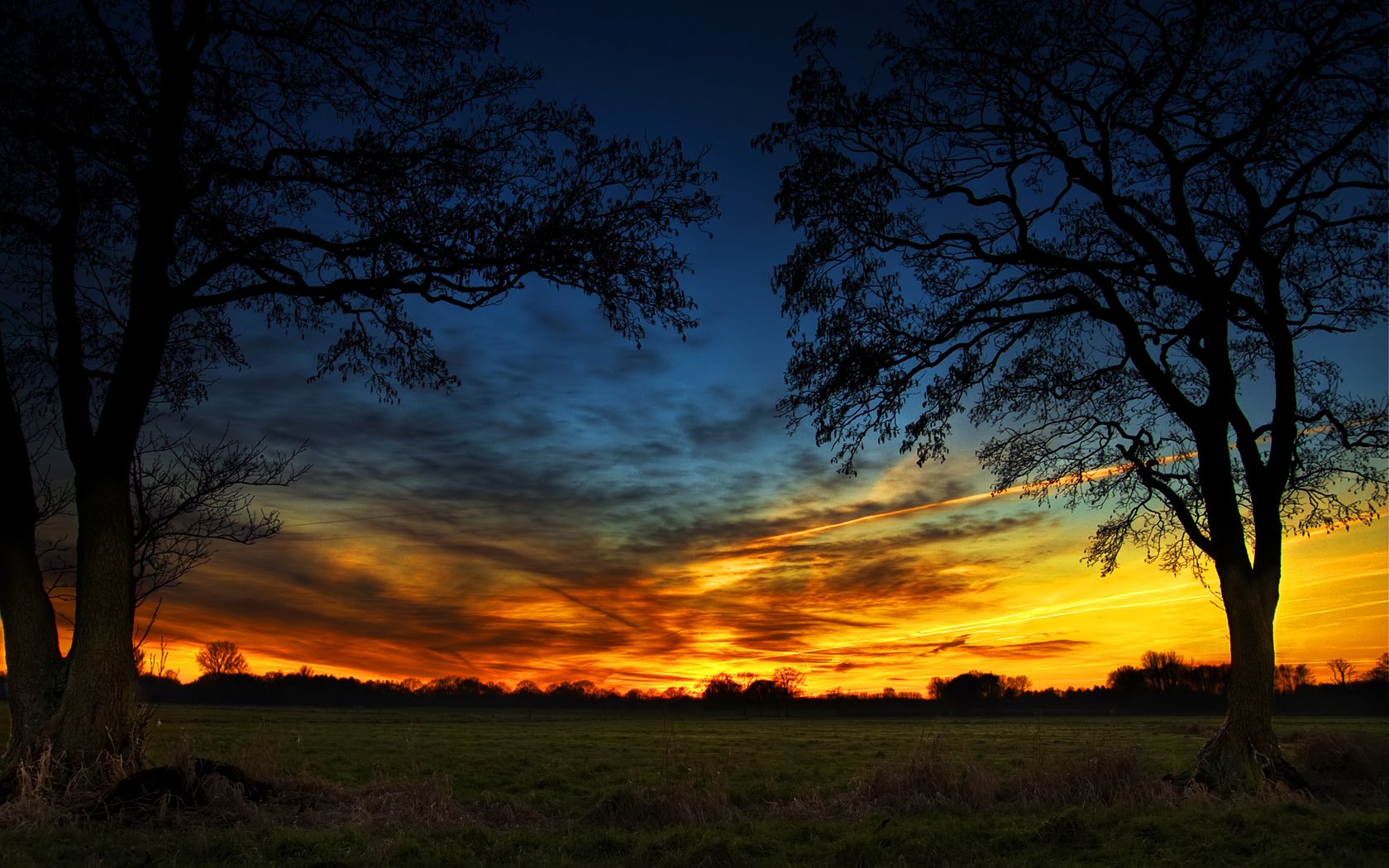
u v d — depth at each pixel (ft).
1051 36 48.93
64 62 39.86
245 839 30.17
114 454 40.32
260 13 44.19
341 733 161.58
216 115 46.16
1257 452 51.93
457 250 44.98
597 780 78.13
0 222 43.80
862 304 53.16
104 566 39.19
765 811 43.96
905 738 166.61
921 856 30.71
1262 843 30.50
